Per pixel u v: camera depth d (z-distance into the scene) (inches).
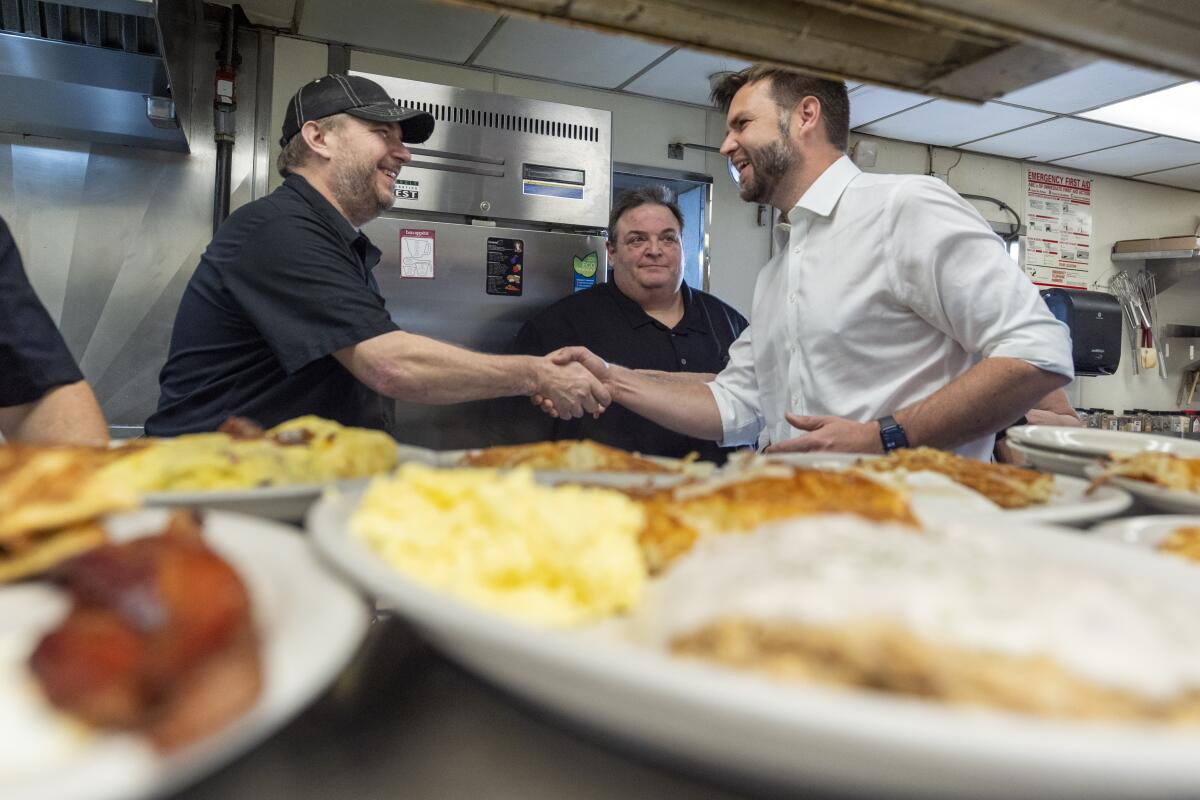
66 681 9.6
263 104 117.2
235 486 24.0
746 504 20.4
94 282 110.2
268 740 15.3
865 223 60.8
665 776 14.8
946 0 28.8
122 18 82.4
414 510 18.7
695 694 9.9
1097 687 11.1
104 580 10.8
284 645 12.1
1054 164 183.6
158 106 94.5
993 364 51.2
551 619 16.6
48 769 9.3
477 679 16.1
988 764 8.9
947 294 56.5
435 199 109.7
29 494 16.1
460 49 123.6
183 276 113.5
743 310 157.4
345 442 29.3
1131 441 39.9
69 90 91.7
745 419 71.4
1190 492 28.4
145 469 23.4
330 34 118.3
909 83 37.2
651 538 19.1
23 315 44.8
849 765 9.9
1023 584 13.4
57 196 108.2
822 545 15.0
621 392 68.2
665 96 145.4
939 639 11.8
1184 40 31.3
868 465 33.2
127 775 9.1
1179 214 200.7
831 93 64.8
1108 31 30.7
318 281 60.4
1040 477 31.8
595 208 119.2
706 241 153.4
